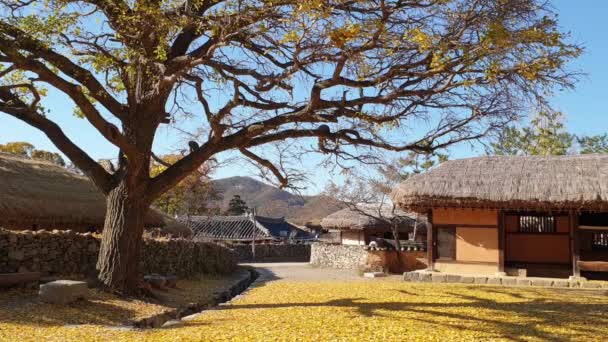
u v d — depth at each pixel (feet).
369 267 88.53
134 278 43.24
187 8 39.01
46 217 58.44
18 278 39.19
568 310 41.52
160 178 43.52
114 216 42.80
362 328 32.40
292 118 41.01
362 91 41.16
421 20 37.93
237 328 31.78
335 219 118.93
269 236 161.17
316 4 32.96
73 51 41.60
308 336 29.53
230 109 40.40
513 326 34.12
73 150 42.52
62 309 34.73
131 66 40.57
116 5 38.88
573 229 64.49
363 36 35.40
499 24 33.86
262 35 38.99
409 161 98.99
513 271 67.10
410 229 116.67
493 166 69.51
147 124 43.24
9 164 62.69
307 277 80.59
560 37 33.81
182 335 29.04
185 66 39.81
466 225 69.51
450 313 39.29
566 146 106.93
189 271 70.13
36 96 39.58
